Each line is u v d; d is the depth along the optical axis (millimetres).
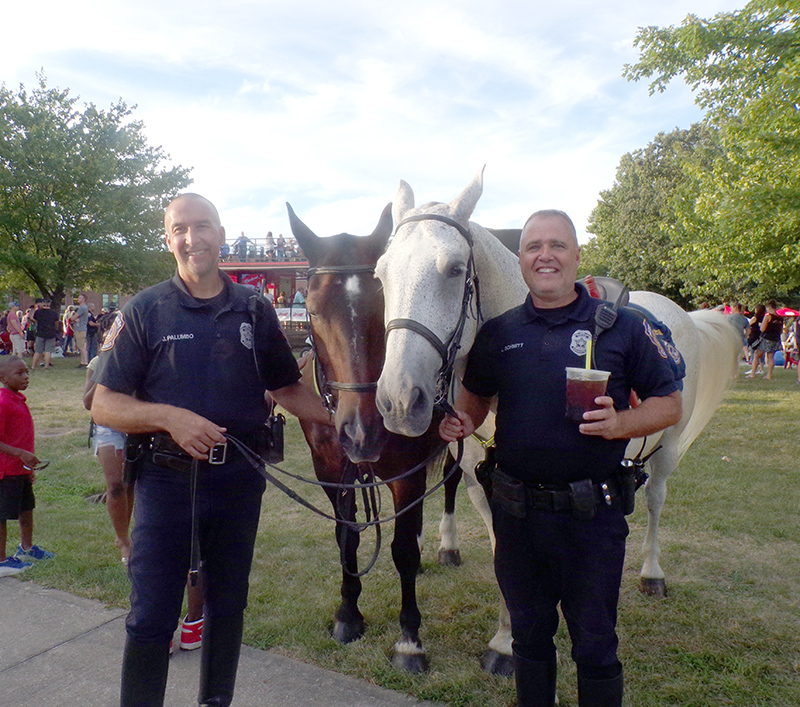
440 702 2504
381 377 1925
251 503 2109
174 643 2953
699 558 3887
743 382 12031
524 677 1898
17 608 3262
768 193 8031
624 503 1823
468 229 2213
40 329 14625
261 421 2127
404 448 2701
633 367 1825
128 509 3504
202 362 1997
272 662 2787
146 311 2002
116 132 20125
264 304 2162
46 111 19312
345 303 2391
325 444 2898
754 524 4410
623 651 2861
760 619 3113
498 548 1949
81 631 3037
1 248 18562
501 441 1897
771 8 7992
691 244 9734
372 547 4230
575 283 1960
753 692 2521
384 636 3027
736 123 8578
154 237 20797
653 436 3172
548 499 1811
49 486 5496
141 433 2008
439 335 1967
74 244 19344
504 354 1908
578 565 1797
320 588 3564
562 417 1783
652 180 31812
